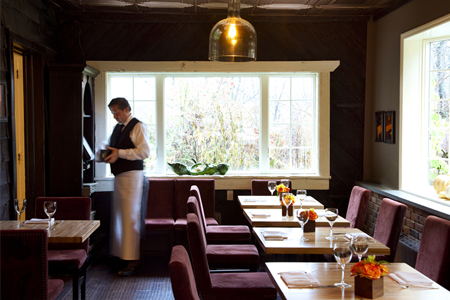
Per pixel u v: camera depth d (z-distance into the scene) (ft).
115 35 17.29
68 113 14.88
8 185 12.12
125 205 13.62
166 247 16.55
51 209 10.21
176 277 5.43
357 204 13.65
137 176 13.71
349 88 17.97
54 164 14.84
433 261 8.75
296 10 16.72
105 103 17.26
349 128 18.07
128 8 16.29
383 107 16.84
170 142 18.11
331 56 17.81
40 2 14.99
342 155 18.12
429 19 13.38
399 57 15.39
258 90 18.16
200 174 17.74
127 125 13.75
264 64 17.49
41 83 14.75
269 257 16.16
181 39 17.42
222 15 17.15
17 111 14.38
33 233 8.00
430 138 15.10
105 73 17.26
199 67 17.37
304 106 18.19
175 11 16.66
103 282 13.46
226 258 11.53
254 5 16.01
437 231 8.85
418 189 15.11
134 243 13.73
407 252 13.01
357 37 17.81
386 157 16.51
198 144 18.16
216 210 17.76
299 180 17.76
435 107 14.94
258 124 18.21
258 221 11.57
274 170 18.28
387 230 11.37
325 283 7.00
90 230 10.07
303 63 17.53
